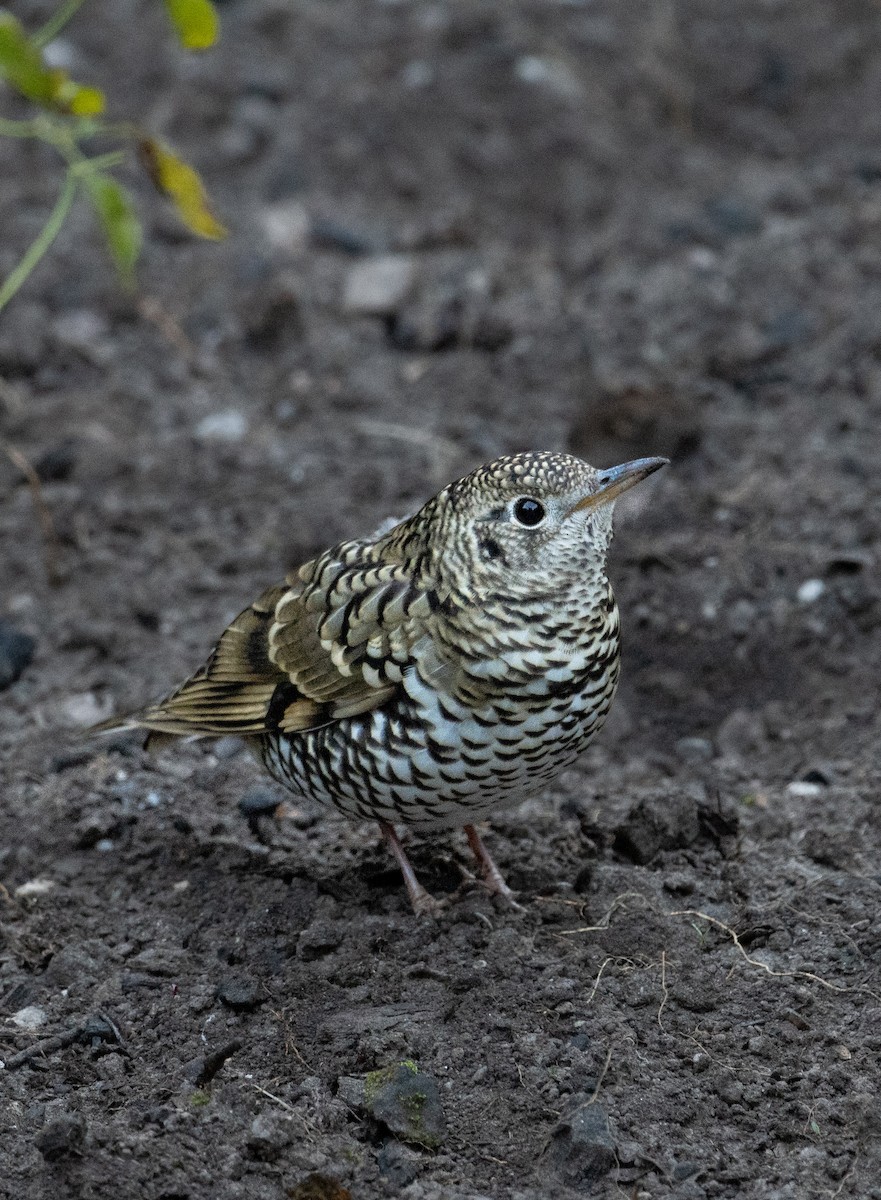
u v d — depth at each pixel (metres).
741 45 19.47
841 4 20.20
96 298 16.12
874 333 14.95
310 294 16.17
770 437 14.04
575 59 19.06
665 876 9.66
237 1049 8.58
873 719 11.23
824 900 9.38
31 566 13.12
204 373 15.32
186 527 13.48
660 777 11.09
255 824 10.38
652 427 13.66
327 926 9.23
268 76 18.94
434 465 13.96
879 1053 8.38
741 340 15.14
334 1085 8.31
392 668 8.49
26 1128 8.11
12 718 11.61
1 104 18.42
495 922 9.29
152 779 10.79
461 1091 8.23
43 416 14.66
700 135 18.55
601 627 8.43
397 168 17.89
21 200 17.42
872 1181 7.71
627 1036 8.48
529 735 8.43
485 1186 7.74
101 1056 8.62
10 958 9.27
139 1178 7.69
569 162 17.84
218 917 9.51
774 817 10.24
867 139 18.20
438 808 8.78
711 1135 8.00
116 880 9.94
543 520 8.27
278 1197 7.66
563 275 16.41
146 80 18.89
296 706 8.94
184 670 12.09
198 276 16.48
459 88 18.62
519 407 14.71
